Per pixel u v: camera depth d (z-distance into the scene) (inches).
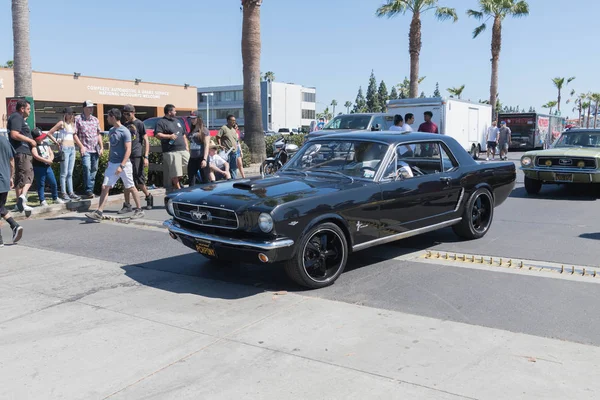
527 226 343.3
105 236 321.7
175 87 2150.6
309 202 209.0
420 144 269.0
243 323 182.4
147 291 218.5
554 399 131.3
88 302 205.8
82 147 436.1
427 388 137.0
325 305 198.7
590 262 254.2
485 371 145.6
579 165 461.4
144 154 414.0
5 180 290.7
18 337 174.1
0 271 249.1
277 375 145.7
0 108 1502.2
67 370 151.3
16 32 549.3
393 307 196.1
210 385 141.4
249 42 726.5
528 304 197.3
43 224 358.9
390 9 1259.2
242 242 202.5
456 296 207.2
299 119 4335.6
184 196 229.5
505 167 316.8
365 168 246.4
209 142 419.5
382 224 238.8
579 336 168.4
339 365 150.6
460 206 285.4
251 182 237.9
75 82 1802.4
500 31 1610.5
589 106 3890.3
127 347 165.3
